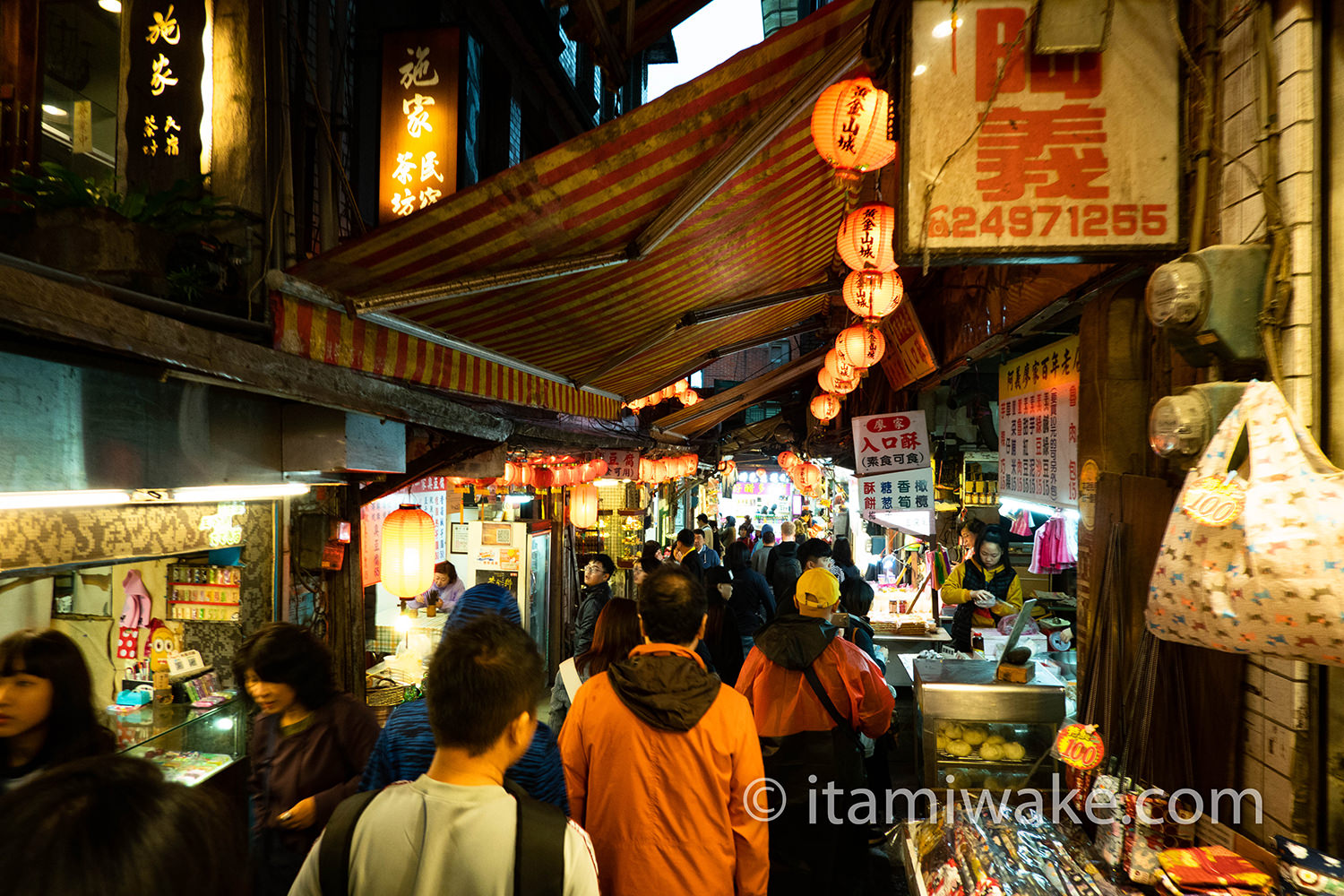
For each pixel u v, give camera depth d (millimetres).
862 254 3830
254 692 2715
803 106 2762
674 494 19797
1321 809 1951
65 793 783
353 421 3494
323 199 5055
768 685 3752
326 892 1512
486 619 1746
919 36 2271
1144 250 2230
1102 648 2914
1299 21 1941
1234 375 2082
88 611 4164
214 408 3029
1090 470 3203
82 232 2752
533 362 4508
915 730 4512
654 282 3982
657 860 2330
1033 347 5629
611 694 2504
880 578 9953
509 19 10266
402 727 2254
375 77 6816
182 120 3486
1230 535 1704
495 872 1485
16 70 3826
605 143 2619
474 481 8922
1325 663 1584
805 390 15352
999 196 2246
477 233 2830
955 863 2693
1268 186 1983
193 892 778
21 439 2184
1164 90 2238
